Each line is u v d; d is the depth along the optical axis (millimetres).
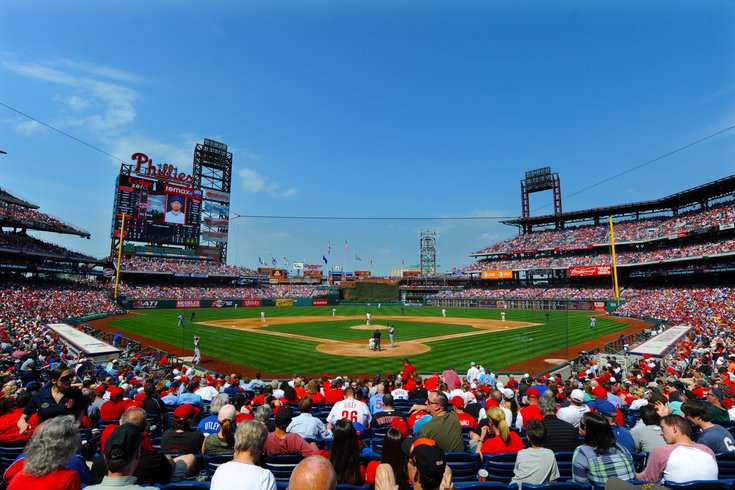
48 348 22000
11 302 43312
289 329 42438
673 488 4227
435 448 3453
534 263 86438
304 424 7016
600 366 22406
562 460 6234
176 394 12641
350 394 10320
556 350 29547
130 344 28359
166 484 4449
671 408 9195
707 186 61281
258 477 3625
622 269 72125
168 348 29969
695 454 4715
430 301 92250
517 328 44125
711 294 52469
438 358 26359
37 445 3326
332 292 92375
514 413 9727
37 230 64375
